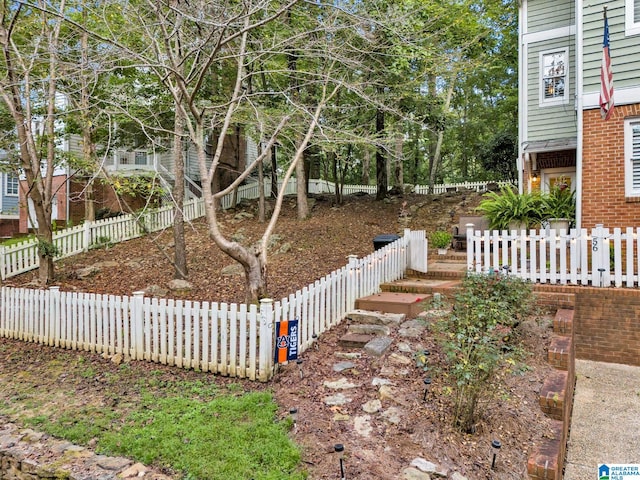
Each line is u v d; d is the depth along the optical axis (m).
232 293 8.51
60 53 6.81
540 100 11.72
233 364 4.91
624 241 7.84
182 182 9.94
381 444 3.46
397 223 14.31
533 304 5.70
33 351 6.28
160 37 7.36
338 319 6.24
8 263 10.41
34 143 9.20
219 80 12.45
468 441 3.54
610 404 5.08
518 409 4.02
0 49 8.38
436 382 4.37
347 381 4.48
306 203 15.30
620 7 8.54
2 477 3.56
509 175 17.61
